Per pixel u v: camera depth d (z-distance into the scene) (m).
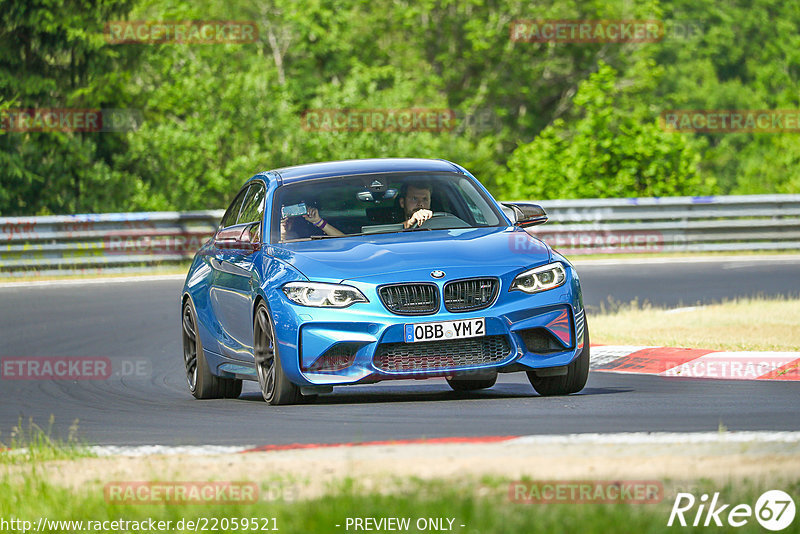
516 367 22.34
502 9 140.00
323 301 22.28
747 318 37.03
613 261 63.28
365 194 25.58
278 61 132.25
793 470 13.97
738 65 189.00
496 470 14.53
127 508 13.71
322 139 105.06
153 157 97.25
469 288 22.23
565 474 14.13
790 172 118.50
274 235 24.84
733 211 68.19
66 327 43.22
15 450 19.14
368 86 114.88
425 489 13.37
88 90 88.62
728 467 14.31
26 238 63.38
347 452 16.34
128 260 65.00
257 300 23.78
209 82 102.62
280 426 20.61
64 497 14.43
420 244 23.44
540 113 146.75
